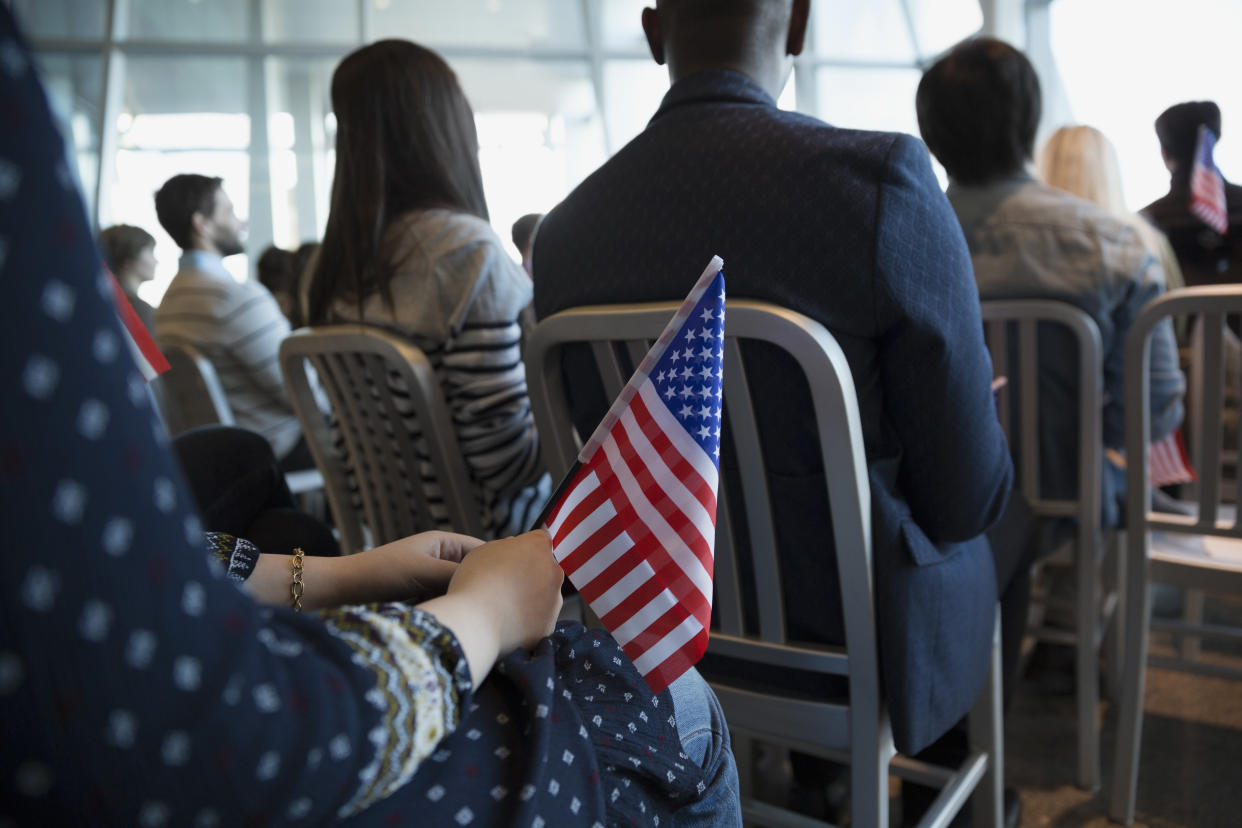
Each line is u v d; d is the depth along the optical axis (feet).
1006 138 5.00
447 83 4.53
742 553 3.34
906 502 3.11
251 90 21.72
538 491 4.88
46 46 20.83
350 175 4.47
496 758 1.48
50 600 0.87
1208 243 7.24
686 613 1.95
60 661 0.88
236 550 2.08
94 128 20.86
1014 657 4.61
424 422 4.16
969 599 3.27
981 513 3.05
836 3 24.72
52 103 0.92
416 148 4.45
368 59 4.42
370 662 1.21
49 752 0.91
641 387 2.10
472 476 4.51
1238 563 4.36
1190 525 4.33
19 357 0.84
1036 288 4.86
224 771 0.98
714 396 2.05
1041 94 5.03
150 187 21.38
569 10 23.38
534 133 23.62
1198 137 7.19
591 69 23.50
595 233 3.27
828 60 24.86
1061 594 6.30
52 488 0.86
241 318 7.48
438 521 4.43
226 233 7.90
